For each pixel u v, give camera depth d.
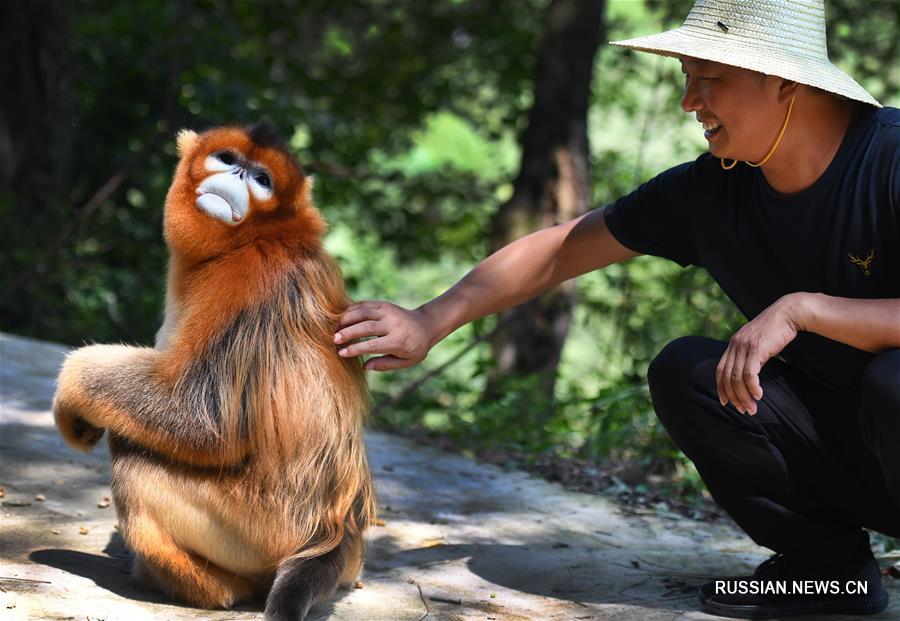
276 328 3.66
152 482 3.65
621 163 12.75
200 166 3.71
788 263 3.65
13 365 6.86
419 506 5.13
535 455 6.32
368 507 3.92
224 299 3.63
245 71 13.80
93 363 3.67
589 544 4.76
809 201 3.54
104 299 11.76
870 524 3.90
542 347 11.11
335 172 14.52
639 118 14.20
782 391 3.78
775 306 3.42
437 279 15.49
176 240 3.70
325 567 3.64
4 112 11.43
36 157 11.55
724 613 3.85
